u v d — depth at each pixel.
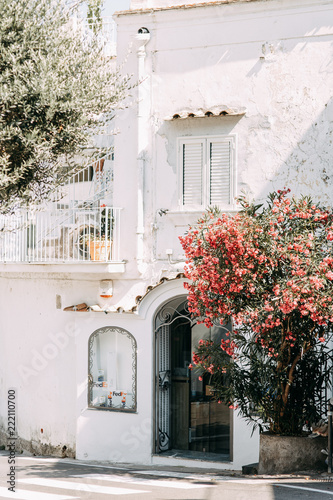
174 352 16.64
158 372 16.25
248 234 11.70
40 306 18.33
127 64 16.53
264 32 15.47
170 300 16.17
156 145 16.39
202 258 12.16
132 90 16.45
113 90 11.95
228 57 15.77
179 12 16.05
